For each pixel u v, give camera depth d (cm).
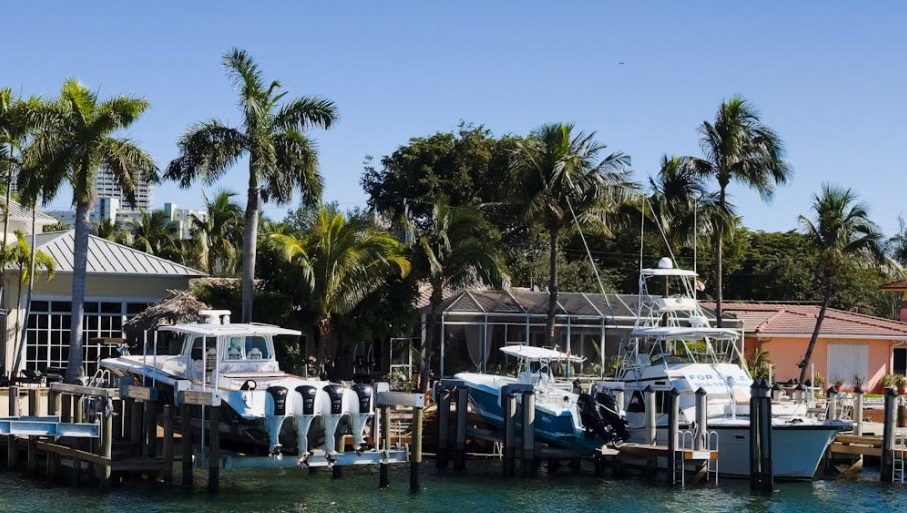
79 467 2811
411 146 6612
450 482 3078
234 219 6650
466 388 3312
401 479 3106
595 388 3400
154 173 3847
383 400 2838
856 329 5219
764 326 5194
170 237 6912
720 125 4688
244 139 3959
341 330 4238
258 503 2688
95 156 3747
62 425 2784
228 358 2917
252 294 3938
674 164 4794
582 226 4512
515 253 6272
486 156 6475
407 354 4494
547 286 6044
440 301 4288
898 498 2958
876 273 7319
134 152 3797
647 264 6700
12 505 2589
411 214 6512
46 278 4334
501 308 4525
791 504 2841
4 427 2738
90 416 2958
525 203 4384
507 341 4509
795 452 3084
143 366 3009
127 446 2859
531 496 2891
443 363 4400
